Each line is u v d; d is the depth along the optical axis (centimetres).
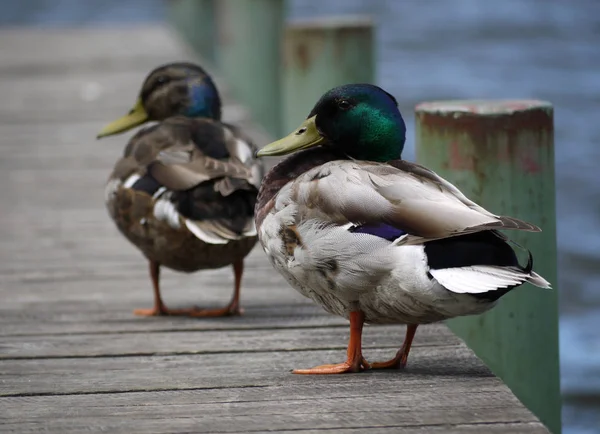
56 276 1039
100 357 771
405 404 640
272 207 685
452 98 2533
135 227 866
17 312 908
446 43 3491
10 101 2089
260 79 2038
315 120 717
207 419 627
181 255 865
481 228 580
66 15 5322
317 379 696
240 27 2041
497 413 621
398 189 629
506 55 3197
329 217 643
